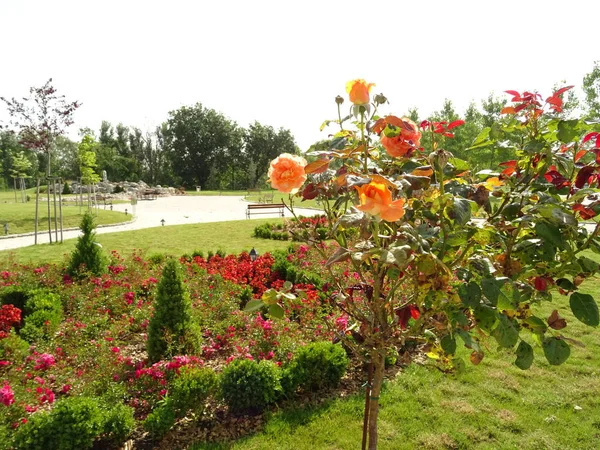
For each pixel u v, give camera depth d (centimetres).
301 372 376
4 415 301
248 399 349
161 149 5706
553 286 158
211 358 457
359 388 395
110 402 337
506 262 157
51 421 289
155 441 320
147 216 2039
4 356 400
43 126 1190
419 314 170
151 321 439
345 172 164
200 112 5538
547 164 152
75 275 664
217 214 2147
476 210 160
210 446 312
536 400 379
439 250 149
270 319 466
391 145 150
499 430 338
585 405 372
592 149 154
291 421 344
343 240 174
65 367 401
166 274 439
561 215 132
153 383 356
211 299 568
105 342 427
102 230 1515
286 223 207
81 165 2367
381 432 333
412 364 437
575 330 545
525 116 159
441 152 149
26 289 584
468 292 139
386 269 174
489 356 459
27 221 1648
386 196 117
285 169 147
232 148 5719
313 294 520
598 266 145
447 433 333
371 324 181
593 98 1357
